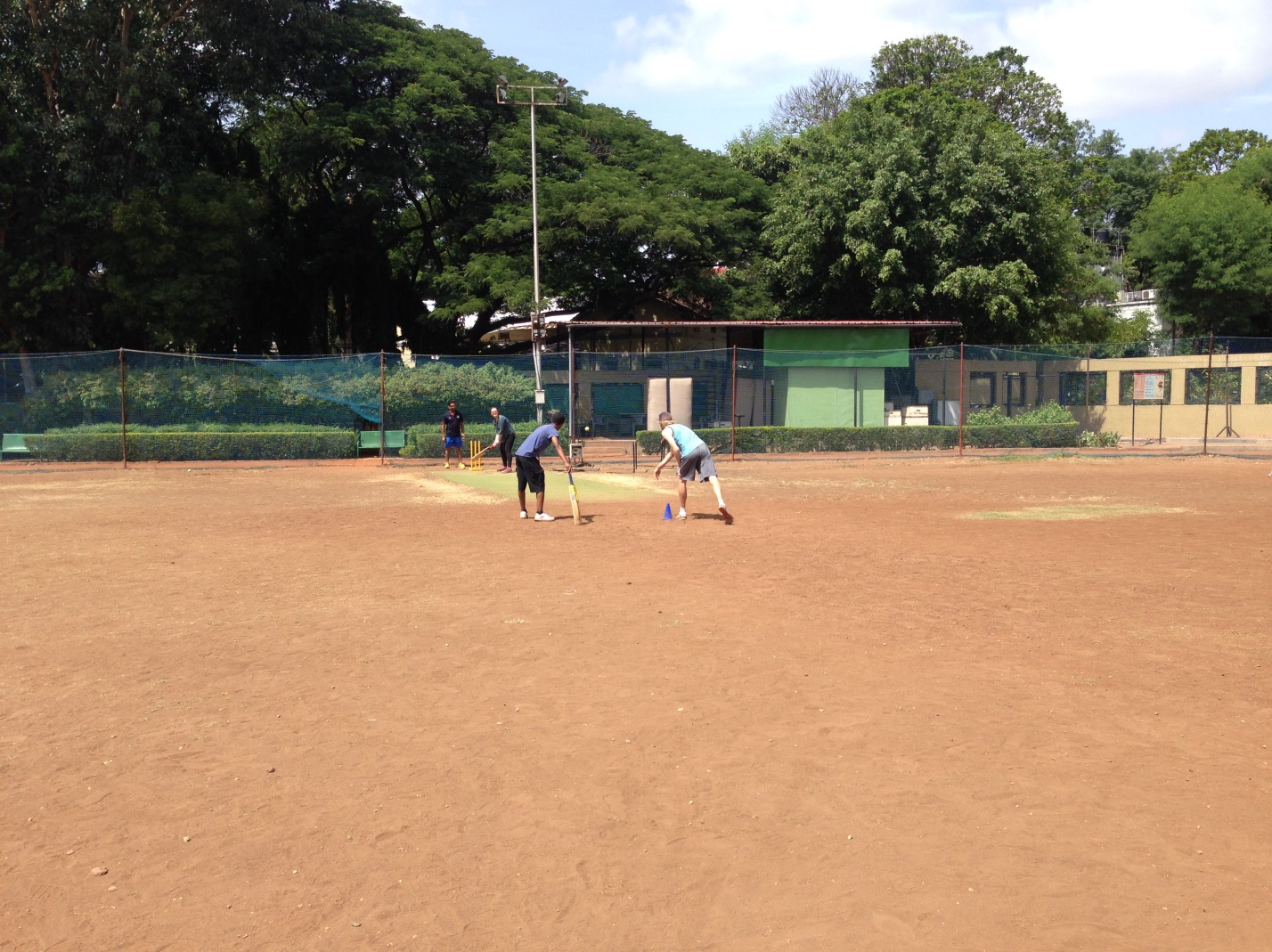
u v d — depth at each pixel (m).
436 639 7.82
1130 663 6.99
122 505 17.86
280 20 34.47
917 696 6.23
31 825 4.52
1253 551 11.80
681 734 5.60
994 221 36.53
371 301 42.66
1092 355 41.19
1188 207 48.56
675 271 39.94
